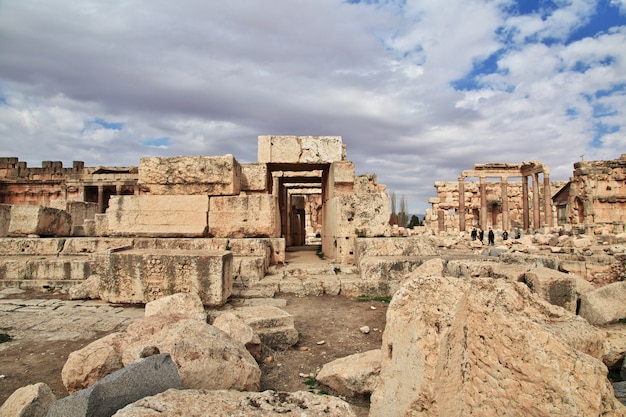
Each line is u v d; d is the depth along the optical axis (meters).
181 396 2.78
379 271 8.38
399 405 3.02
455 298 3.10
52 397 3.37
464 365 3.06
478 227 36.09
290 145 12.12
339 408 2.70
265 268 9.32
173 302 6.08
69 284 8.99
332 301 7.81
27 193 37.25
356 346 5.46
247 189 11.78
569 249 13.02
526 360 2.62
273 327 5.47
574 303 5.69
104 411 2.75
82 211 15.74
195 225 10.37
